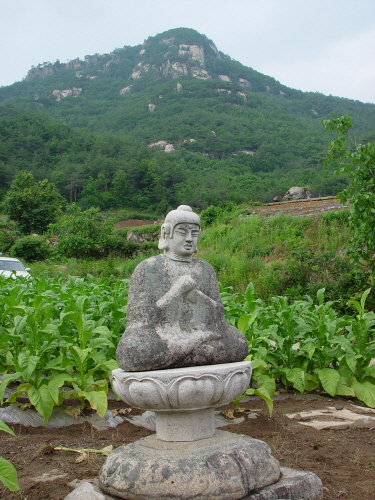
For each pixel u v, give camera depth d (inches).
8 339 248.4
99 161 3029.0
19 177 1681.8
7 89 7327.8
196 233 183.6
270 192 2393.0
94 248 1189.7
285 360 293.9
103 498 147.5
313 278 526.9
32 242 1162.0
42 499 154.1
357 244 455.8
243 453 154.3
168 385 150.0
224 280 625.9
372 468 181.9
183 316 173.3
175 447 156.9
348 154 458.0
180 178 3024.1
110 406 257.0
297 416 245.3
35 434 216.5
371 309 453.7
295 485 154.3
